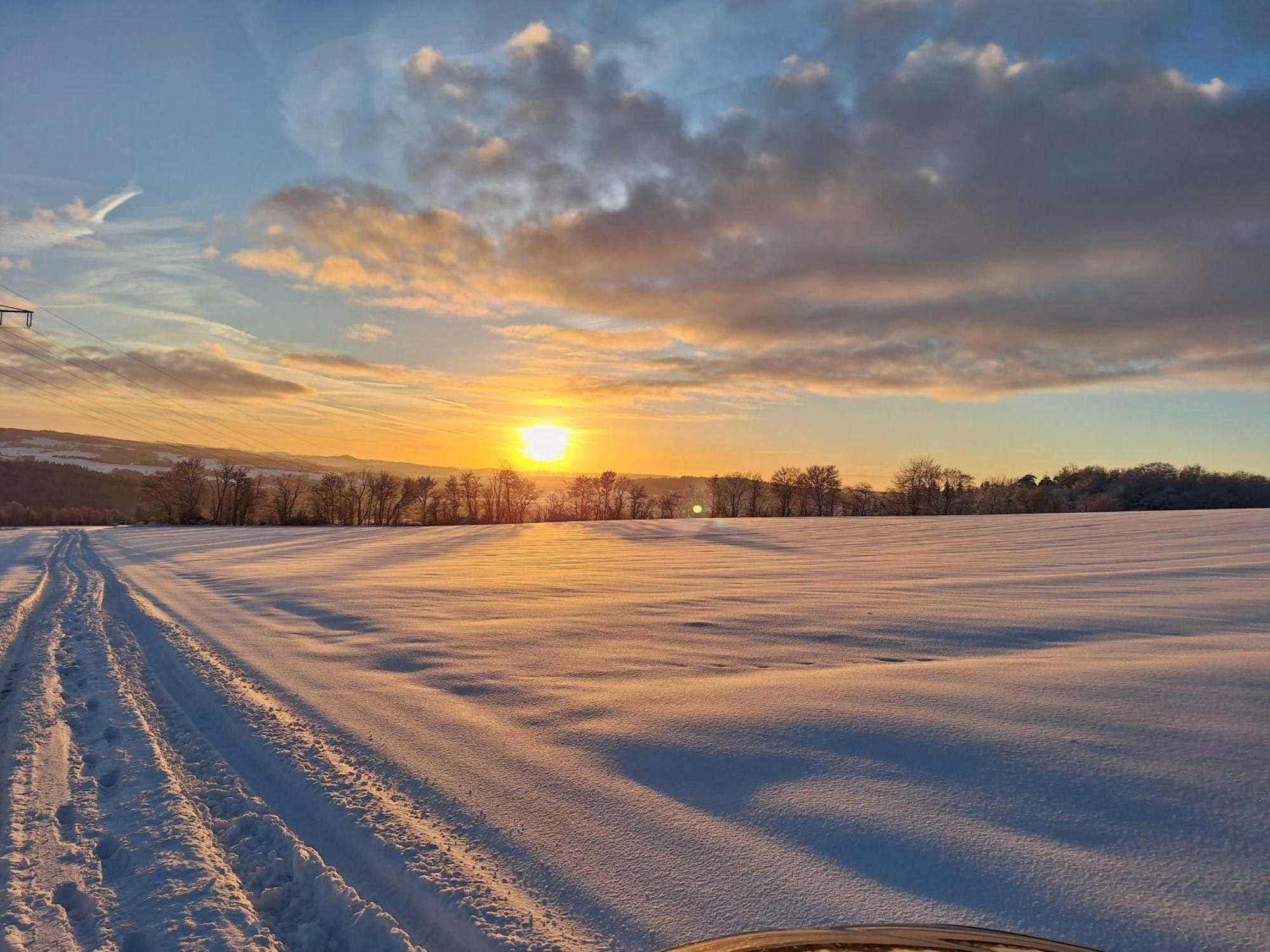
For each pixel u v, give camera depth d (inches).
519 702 215.9
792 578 573.0
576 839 127.3
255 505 3208.7
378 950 101.0
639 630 332.5
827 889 106.0
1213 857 108.4
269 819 143.9
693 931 97.7
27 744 189.9
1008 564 628.4
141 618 415.2
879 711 185.3
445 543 1234.6
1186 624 293.9
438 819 137.9
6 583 598.9
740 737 173.5
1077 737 158.9
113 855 131.0
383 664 275.9
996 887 103.8
